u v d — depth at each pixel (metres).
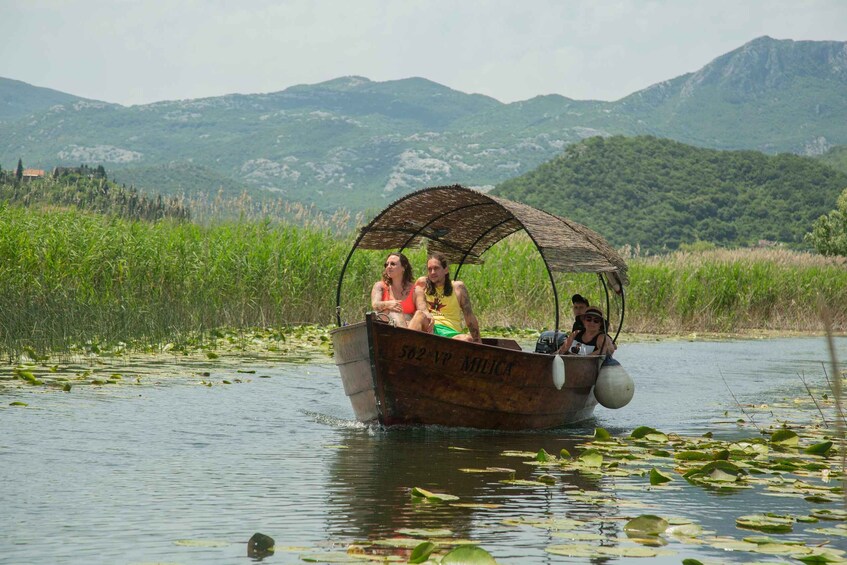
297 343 26.94
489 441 14.11
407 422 14.76
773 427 15.77
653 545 8.35
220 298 29.52
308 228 33.03
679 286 41.50
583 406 16.92
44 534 8.41
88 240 27.41
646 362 26.84
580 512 9.58
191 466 11.49
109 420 14.43
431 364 14.45
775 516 9.41
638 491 10.62
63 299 25.06
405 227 18.66
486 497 10.16
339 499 9.92
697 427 15.88
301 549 7.95
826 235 106.62
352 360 14.92
